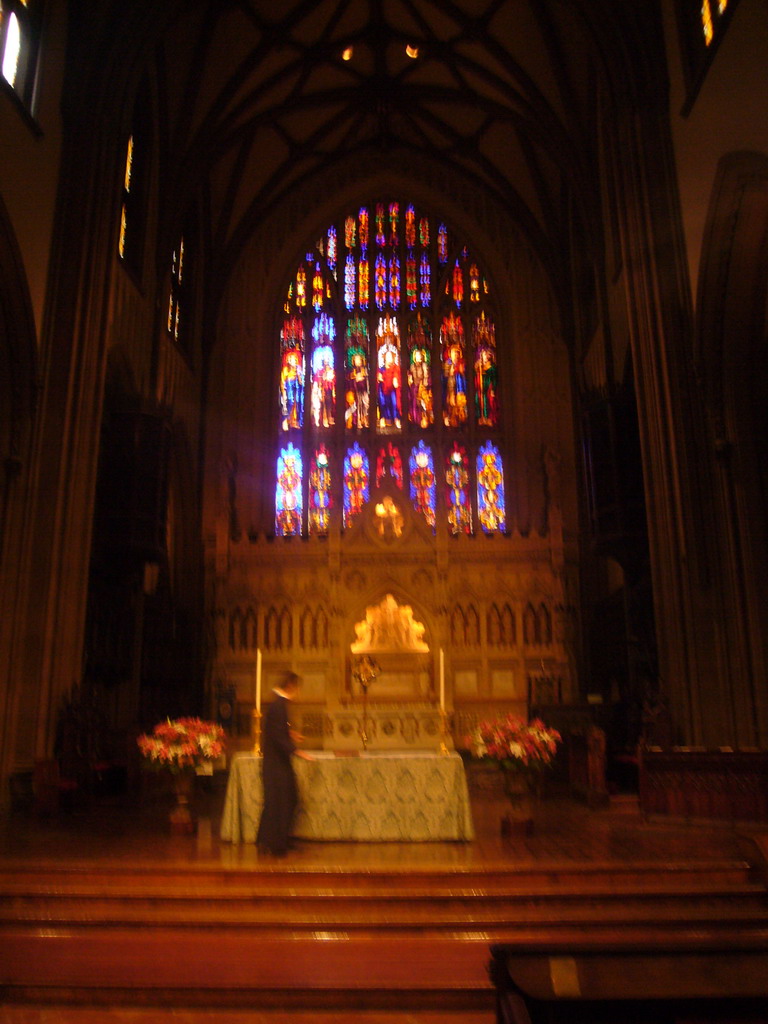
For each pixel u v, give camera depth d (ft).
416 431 83.10
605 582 73.36
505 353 84.53
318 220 87.92
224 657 65.62
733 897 24.82
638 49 52.31
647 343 50.14
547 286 85.15
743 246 43.37
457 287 87.10
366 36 73.15
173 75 66.28
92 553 54.65
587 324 77.51
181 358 74.54
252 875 25.66
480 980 20.97
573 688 64.34
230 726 62.13
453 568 66.95
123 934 23.25
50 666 44.52
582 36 61.87
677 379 47.75
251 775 31.30
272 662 65.57
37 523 45.78
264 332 84.99
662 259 49.37
